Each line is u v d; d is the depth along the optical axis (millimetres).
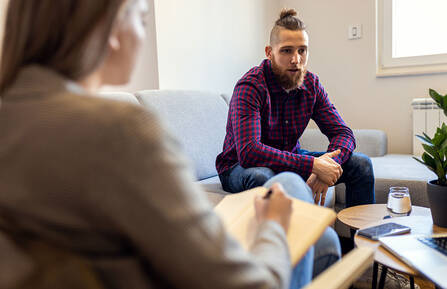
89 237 413
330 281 604
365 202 1825
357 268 642
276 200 643
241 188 1671
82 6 441
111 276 418
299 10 3229
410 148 2846
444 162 1221
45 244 417
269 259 507
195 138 2033
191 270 405
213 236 422
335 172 1559
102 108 401
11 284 398
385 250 1029
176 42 2289
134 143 390
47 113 407
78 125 393
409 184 1963
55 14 444
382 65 2957
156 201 391
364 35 2947
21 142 406
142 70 2248
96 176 386
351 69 3027
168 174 404
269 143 1870
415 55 2824
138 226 394
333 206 2078
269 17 3215
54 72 448
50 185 396
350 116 3070
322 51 3145
